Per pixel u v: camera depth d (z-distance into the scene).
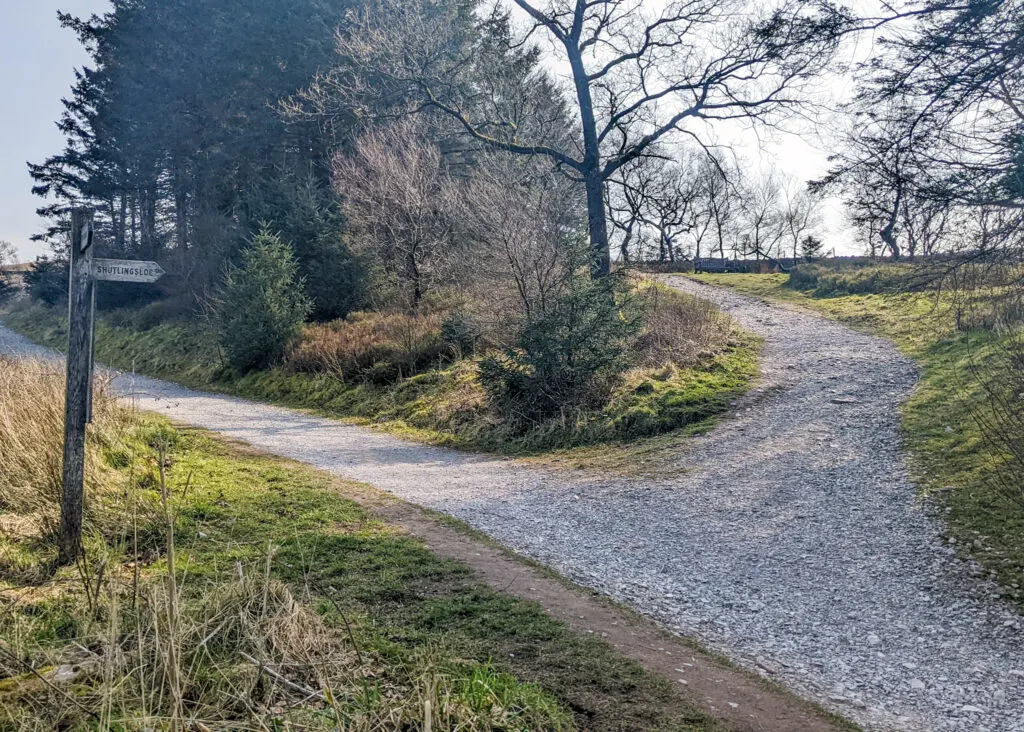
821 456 9.89
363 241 25.02
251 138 34.06
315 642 3.94
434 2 25.11
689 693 4.11
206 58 37.53
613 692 4.01
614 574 6.30
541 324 13.68
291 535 6.44
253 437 12.87
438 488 9.45
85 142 43.09
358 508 7.75
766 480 9.21
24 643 3.78
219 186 36.22
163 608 3.84
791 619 5.48
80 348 5.36
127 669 3.44
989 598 5.73
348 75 27.58
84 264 5.29
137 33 39.19
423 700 3.23
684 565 6.64
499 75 21.81
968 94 8.20
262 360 22.41
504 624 4.81
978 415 9.62
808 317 21.08
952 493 7.82
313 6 32.56
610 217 27.88
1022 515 6.90
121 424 9.82
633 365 14.69
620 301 16.33
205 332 27.44
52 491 6.29
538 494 9.30
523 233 15.66
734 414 12.44
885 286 10.40
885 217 9.64
